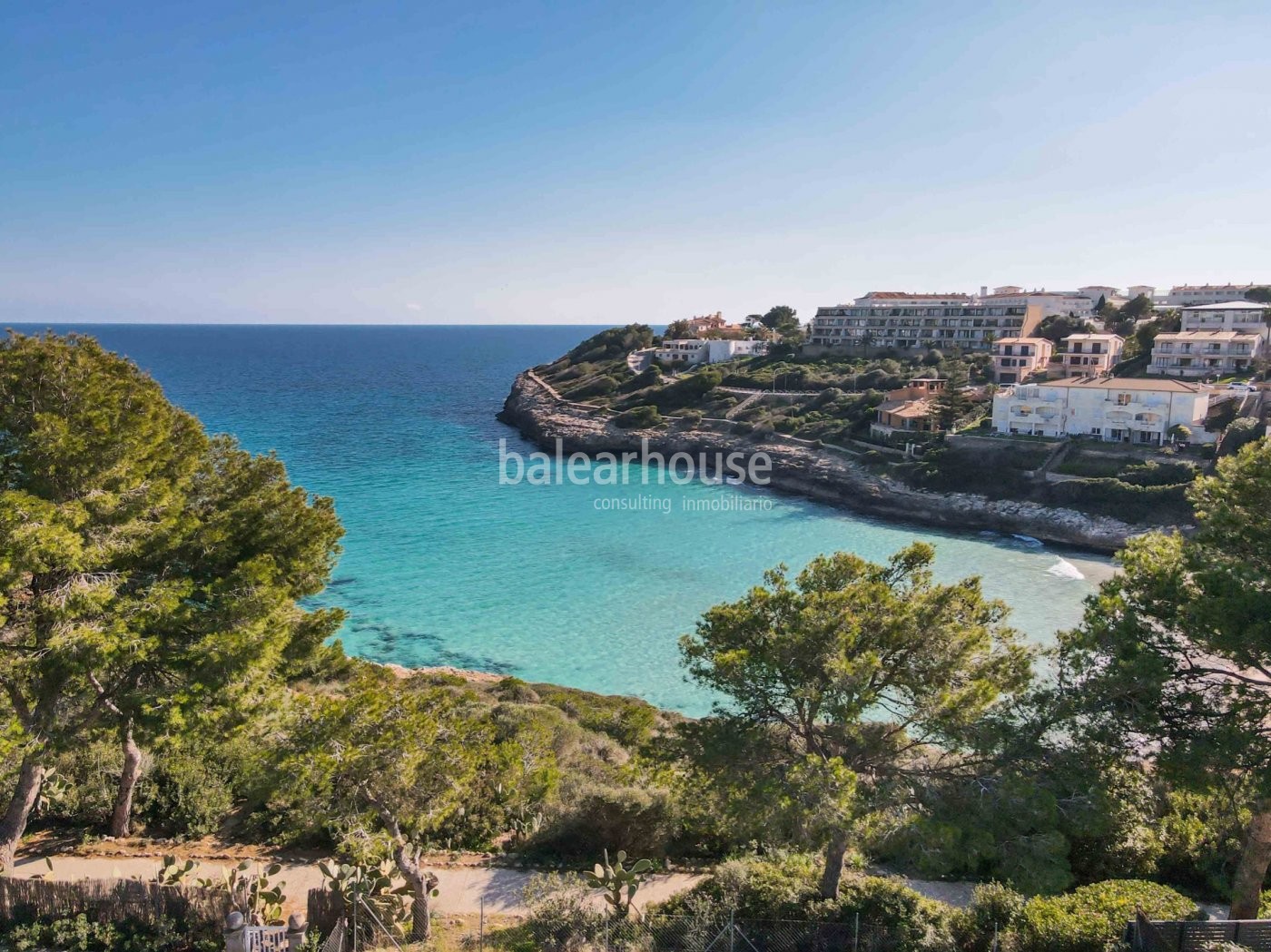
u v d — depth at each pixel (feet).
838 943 51.88
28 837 70.18
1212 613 53.47
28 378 58.34
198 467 72.49
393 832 56.90
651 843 73.00
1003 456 296.51
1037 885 52.90
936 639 55.98
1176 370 364.58
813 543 253.24
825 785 49.65
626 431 418.31
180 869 64.23
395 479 336.29
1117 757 56.18
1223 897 67.21
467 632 179.73
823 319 558.15
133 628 57.11
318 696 61.52
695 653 62.23
